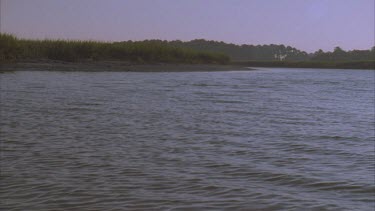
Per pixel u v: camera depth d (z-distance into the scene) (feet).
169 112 44.09
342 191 19.83
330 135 33.50
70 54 138.10
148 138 30.53
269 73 164.04
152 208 17.03
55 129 32.68
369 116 45.42
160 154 25.85
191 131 33.76
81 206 17.08
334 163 24.85
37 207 16.84
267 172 22.48
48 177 20.54
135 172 21.83
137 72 123.34
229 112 45.42
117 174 21.40
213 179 21.03
